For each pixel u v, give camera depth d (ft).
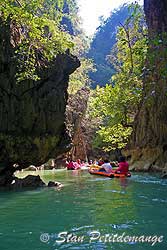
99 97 98.02
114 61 143.54
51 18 53.88
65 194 38.60
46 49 48.03
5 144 43.96
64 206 30.25
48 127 47.52
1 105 43.80
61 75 49.34
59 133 49.47
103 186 47.16
